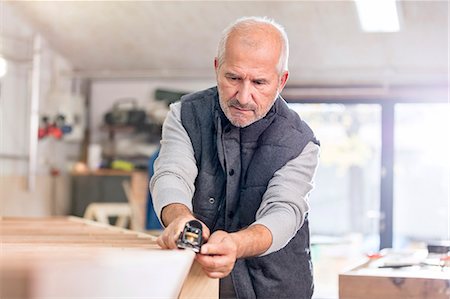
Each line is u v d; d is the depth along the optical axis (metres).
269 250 1.48
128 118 7.62
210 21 6.56
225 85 1.58
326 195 8.14
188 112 1.82
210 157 1.78
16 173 6.92
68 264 0.93
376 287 1.90
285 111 1.81
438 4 5.87
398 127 7.77
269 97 1.59
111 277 1.00
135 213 7.32
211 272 1.32
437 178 7.79
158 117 7.55
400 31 6.45
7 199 6.76
